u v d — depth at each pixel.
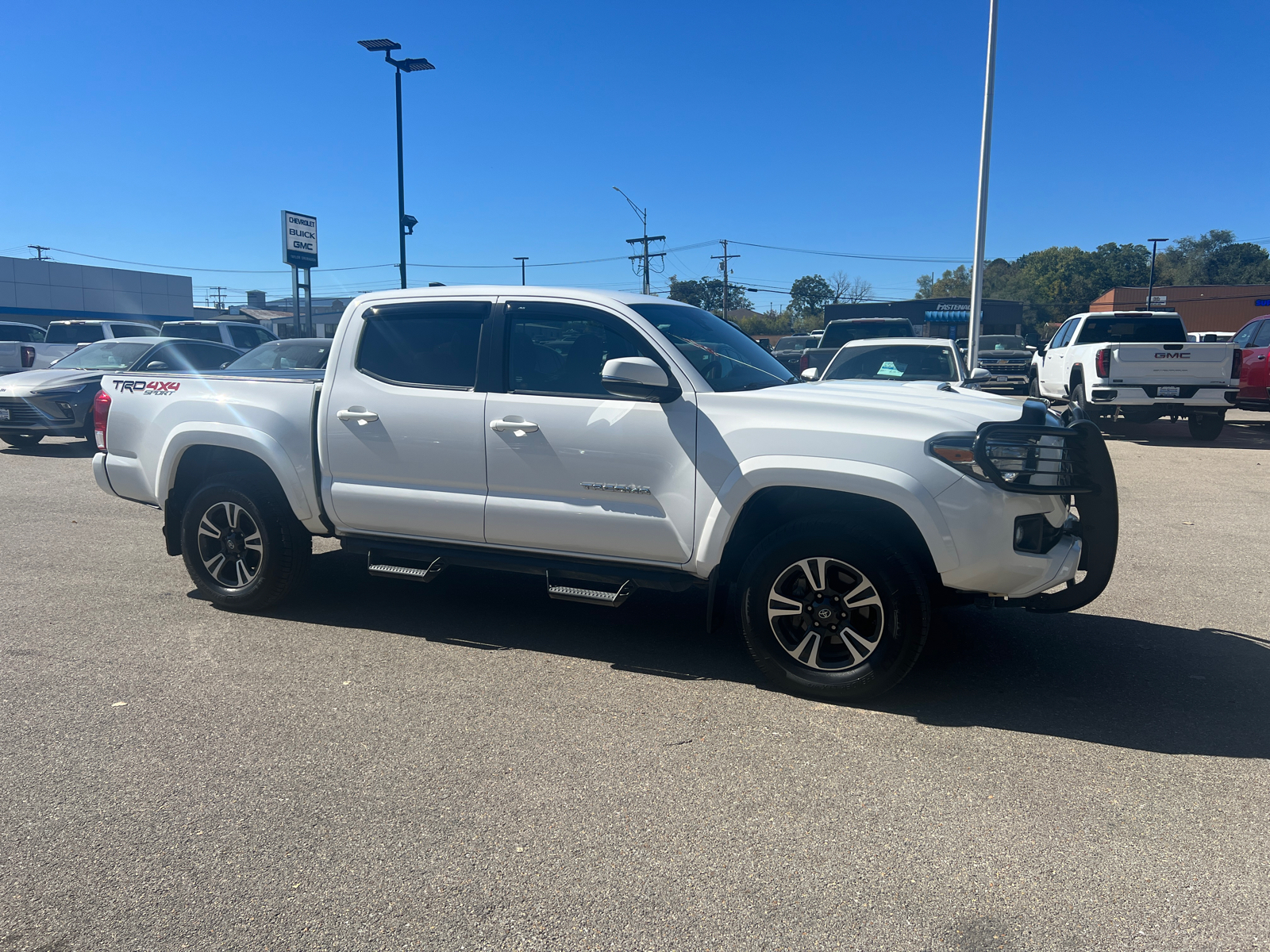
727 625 5.32
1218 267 127.44
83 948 2.46
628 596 4.47
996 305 55.44
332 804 3.23
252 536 5.32
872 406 4.06
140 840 2.98
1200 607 5.70
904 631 3.96
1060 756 3.63
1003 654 4.82
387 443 4.87
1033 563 3.89
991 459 3.82
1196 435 14.61
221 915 2.61
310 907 2.64
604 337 4.59
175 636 5.02
